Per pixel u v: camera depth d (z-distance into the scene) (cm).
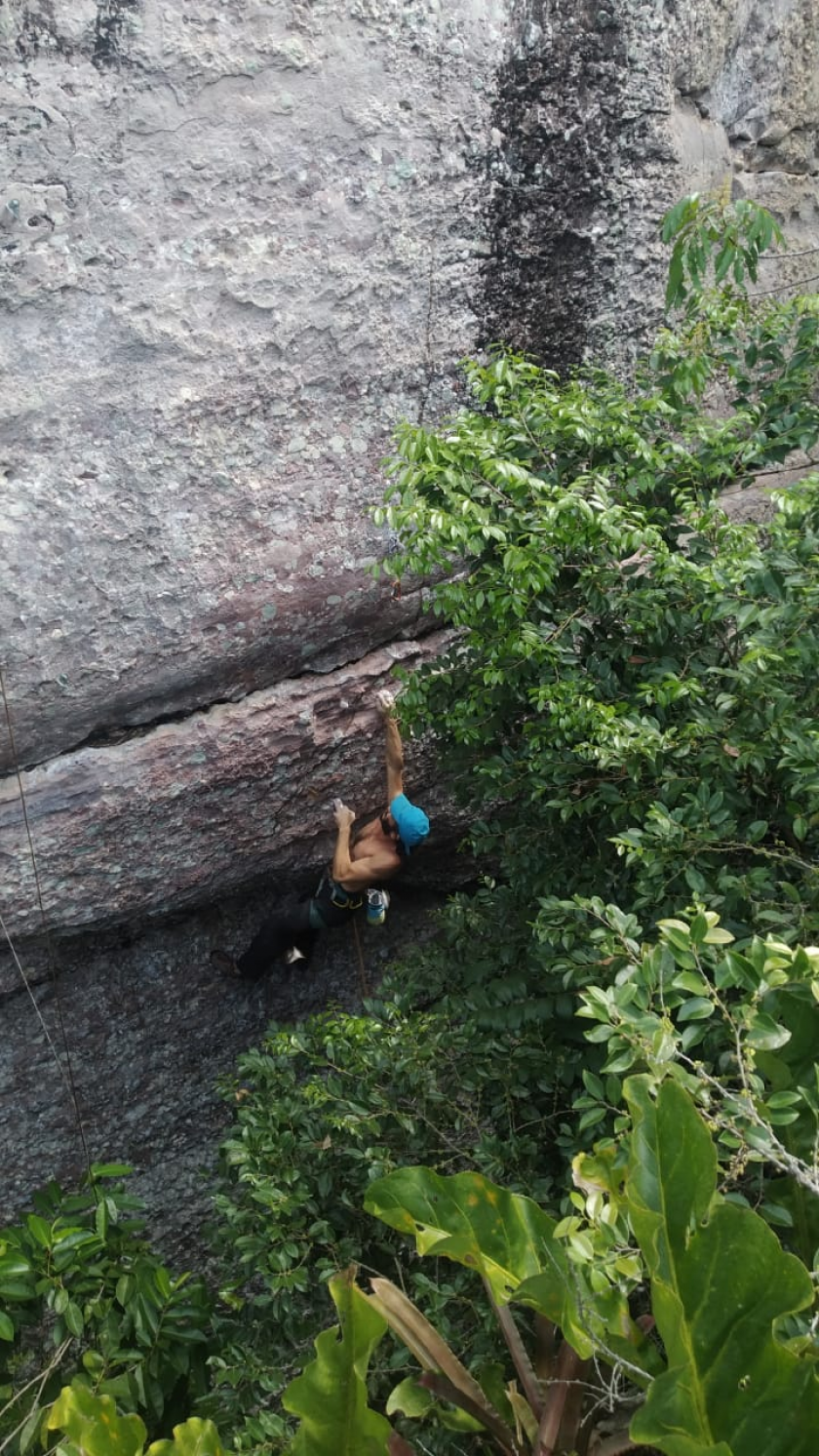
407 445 307
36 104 279
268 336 332
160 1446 221
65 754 357
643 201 397
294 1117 327
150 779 369
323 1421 207
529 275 384
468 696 339
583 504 287
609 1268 188
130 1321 319
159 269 309
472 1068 328
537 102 356
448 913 386
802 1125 229
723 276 337
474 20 333
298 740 398
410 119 335
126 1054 459
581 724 291
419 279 357
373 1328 201
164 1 286
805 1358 172
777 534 292
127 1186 463
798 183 474
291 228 326
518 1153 314
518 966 354
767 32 416
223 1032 482
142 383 317
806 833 293
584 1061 321
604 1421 242
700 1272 175
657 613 307
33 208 287
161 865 396
